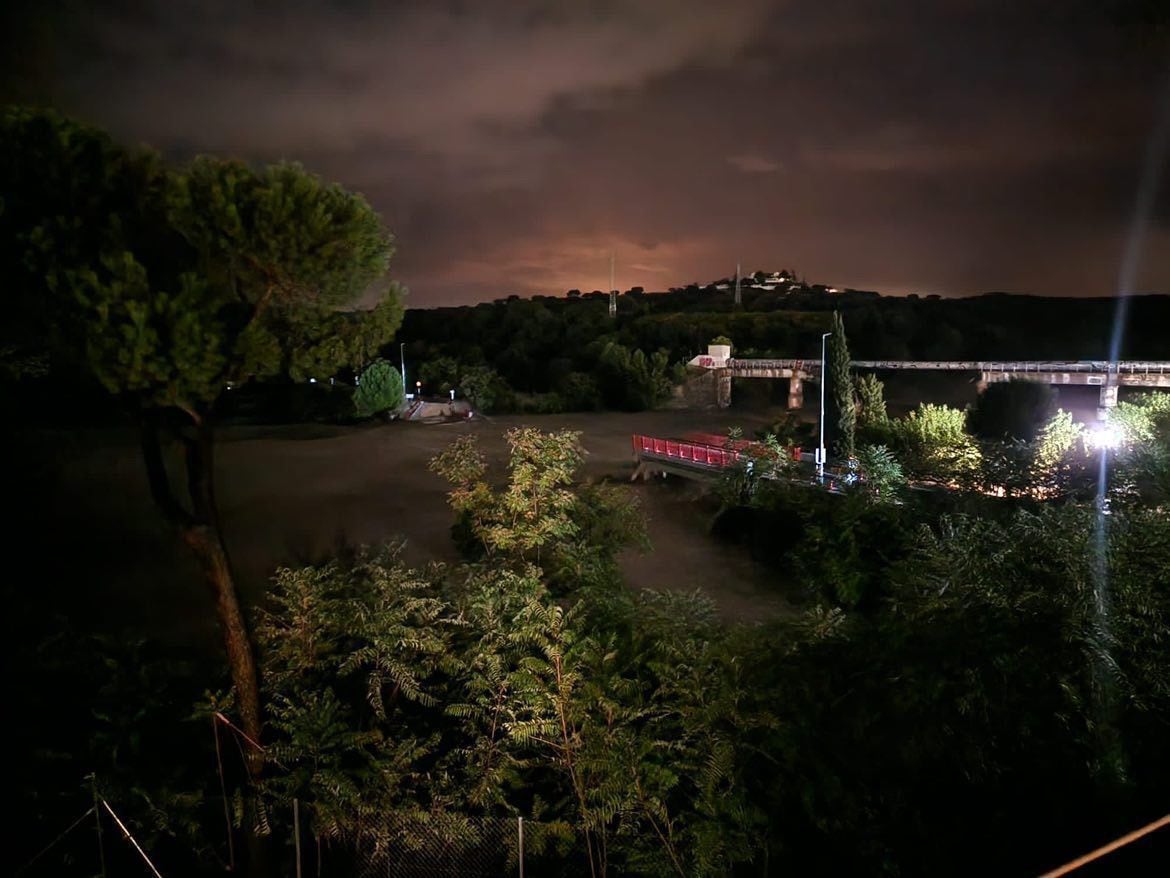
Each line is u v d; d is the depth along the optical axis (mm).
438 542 25938
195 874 6012
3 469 15023
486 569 8812
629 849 5648
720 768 5625
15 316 4586
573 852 6121
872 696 6242
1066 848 5406
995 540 7957
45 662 7492
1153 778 5773
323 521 28766
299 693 6438
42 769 6508
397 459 43438
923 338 97688
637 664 7160
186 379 4582
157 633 15867
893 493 18844
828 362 32969
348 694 7348
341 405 60844
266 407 59281
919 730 5875
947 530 11031
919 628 6832
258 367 4910
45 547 19391
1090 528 7215
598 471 39438
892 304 121562
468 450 11008
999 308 115250
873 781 5883
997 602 6719
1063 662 6090
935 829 5715
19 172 4477
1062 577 6754
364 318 5363
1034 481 16859
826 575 16953
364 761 6359
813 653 7008
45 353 4961
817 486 23297
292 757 5742
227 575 5586
